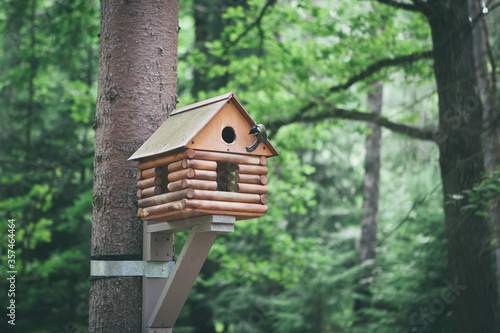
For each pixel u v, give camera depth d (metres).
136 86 3.01
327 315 11.98
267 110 8.06
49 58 9.88
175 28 3.19
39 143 11.86
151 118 3.02
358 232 17.23
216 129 2.69
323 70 7.98
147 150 2.78
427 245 9.88
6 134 11.99
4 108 12.12
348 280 12.24
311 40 8.11
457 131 6.72
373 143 14.17
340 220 14.55
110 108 3.00
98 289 2.89
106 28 3.09
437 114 7.89
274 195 9.37
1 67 12.27
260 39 8.47
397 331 10.27
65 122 12.03
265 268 10.11
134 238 2.91
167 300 2.79
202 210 2.59
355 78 7.86
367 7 8.50
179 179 2.64
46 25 10.28
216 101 2.75
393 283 11.06
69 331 10.74
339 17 7.86
